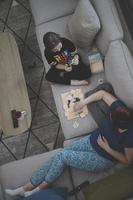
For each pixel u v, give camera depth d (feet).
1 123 9.81
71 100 9.81
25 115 9.81
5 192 8.79
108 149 8.69
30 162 9.44
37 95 11.53
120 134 8.32
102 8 9.50
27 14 12.80
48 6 11.09
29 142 11.07
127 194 7.97
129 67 8.79
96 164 8.82
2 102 9.98
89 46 10.25
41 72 11.82
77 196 8.83
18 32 12.59
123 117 8.25
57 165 8.93
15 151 11.04
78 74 9.95
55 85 10.13
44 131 11.11
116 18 9.34
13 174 9.35
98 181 8.47
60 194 8.45
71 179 9.09
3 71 10.32
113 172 8.80
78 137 9.54
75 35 10.12
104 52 9.80
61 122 9.72
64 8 11.05
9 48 10.57
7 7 13.00
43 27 10.87
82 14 9.54
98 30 9.55
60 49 9.86
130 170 8.37
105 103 9.34
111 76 9.22
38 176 9.04
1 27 12.78
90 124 9.53
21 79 10.18
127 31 9.43
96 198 8.14
